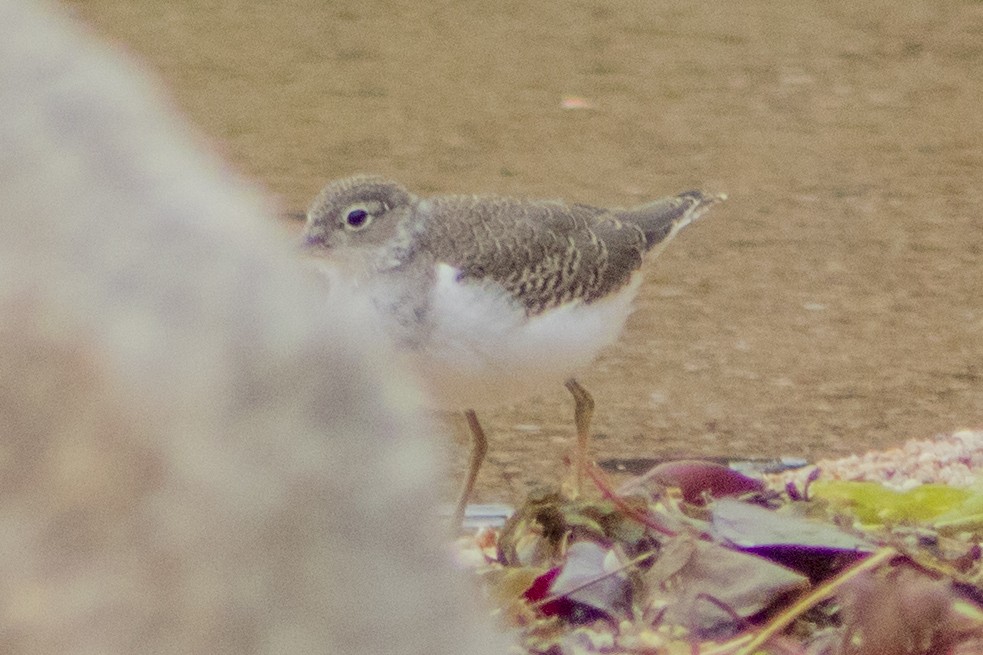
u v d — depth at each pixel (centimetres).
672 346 1588
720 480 625
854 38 2950
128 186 155
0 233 150
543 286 988
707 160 2303
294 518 154
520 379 1007
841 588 479
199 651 149
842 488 663
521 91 2647
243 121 2430
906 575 485
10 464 148
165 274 153
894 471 1031
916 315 1691
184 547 150
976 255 1895
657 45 2922
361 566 157
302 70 2728
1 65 154
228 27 2969
